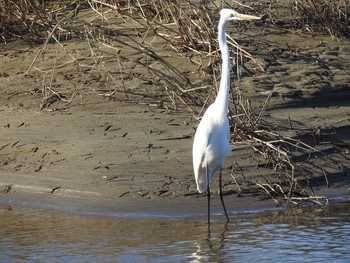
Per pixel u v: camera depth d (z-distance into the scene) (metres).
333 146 14.09
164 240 10.45
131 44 17.67
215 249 10.04
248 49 17.89
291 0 20.84
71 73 16.70
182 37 17.33
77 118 14.66
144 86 15.87
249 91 15.70
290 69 17.00
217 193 12.41
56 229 11.02
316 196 12.59
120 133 13.95
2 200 12.48
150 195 12.16
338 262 9.55
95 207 11.93
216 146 11.60
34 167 13.19
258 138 13.75
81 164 12.99
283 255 9.80
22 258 9.73
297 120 14.71
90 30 16.84
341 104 15.76
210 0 19.12
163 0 17.52
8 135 14.23
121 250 10.01
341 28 19.62
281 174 12.94
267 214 11.83
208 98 14.34
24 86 16.25
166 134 13.85
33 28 19.00
